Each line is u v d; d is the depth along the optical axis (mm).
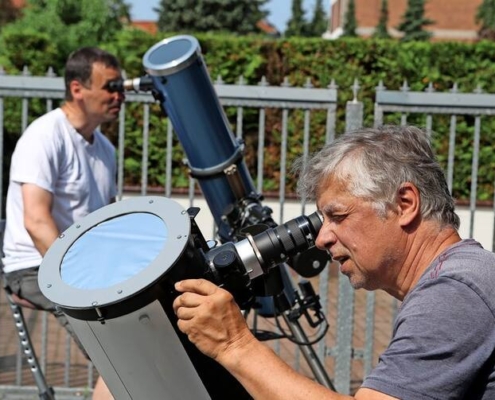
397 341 1848
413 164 1961
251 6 23125
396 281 2020
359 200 1958
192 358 2002
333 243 2031
